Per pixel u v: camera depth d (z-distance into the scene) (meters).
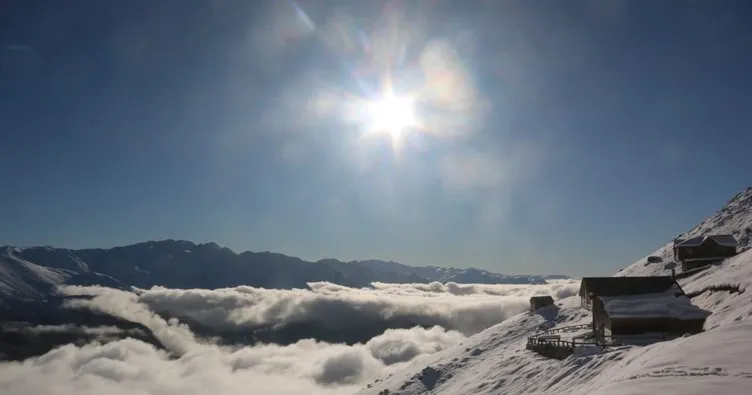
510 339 68.44
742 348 22.70
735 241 75.06
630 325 43.59
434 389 60.78
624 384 21.17
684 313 43.34
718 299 50.00
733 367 20.56
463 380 57.50
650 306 44.59
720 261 72.88
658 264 88.31
